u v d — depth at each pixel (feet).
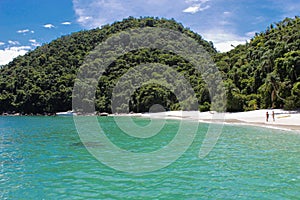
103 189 27.68
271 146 51.19
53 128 102.42
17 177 32.45
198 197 25.18
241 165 36.76
